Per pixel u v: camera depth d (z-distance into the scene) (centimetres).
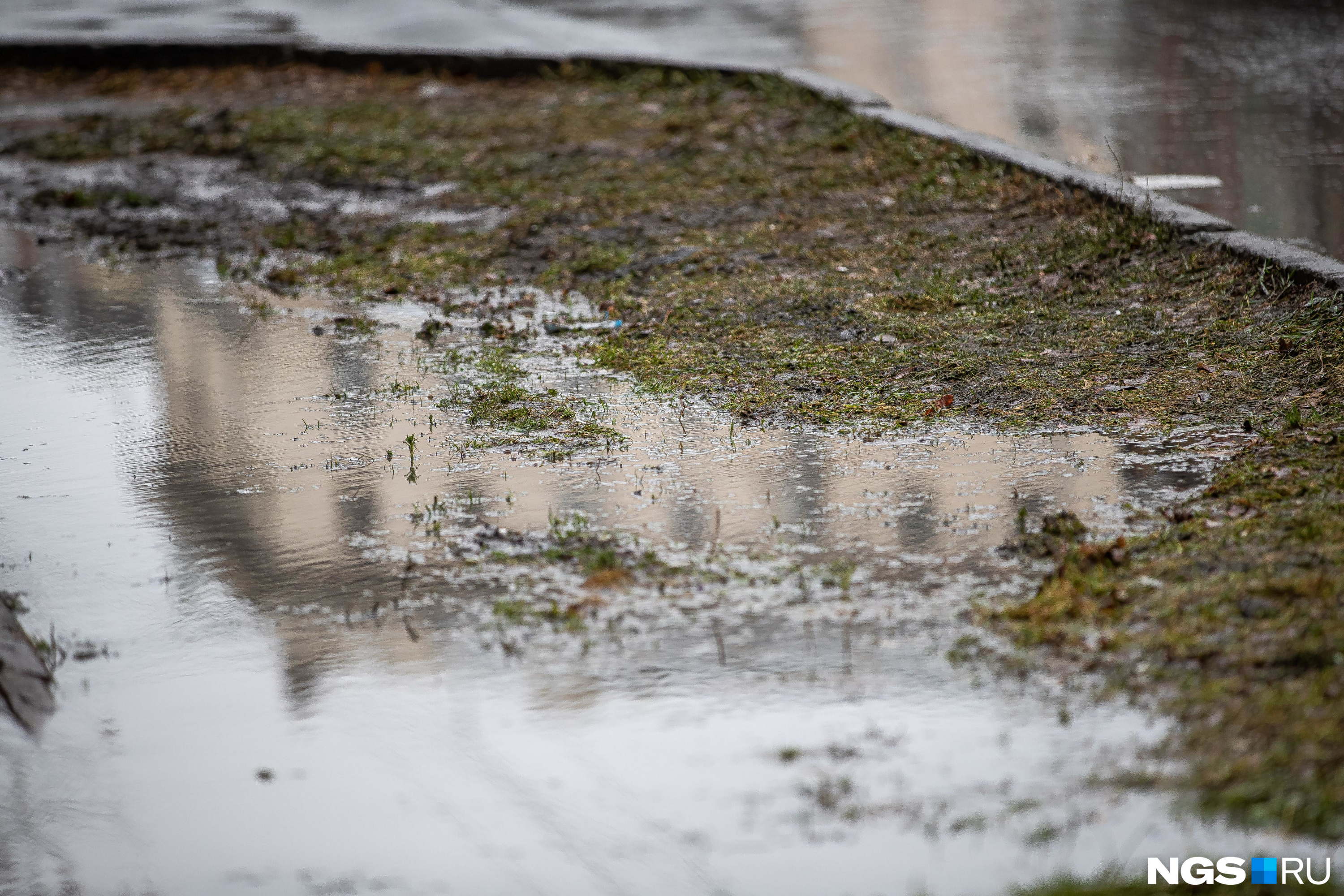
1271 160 2823
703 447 1577
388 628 1206
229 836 952
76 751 1058
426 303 2228
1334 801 864
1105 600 1149
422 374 1886
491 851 916
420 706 1086
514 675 1119
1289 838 848
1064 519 1316
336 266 2442
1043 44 4381
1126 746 959
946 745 986
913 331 1895
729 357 1862
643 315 2064
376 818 959
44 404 1816
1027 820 896
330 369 1925
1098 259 2098
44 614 1267
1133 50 4212
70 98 4044
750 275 2200
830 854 883
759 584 1247
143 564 1353
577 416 1695
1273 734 935
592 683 1101
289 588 1291
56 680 1155
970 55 4209
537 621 1202
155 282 2403
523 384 1823
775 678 1090
